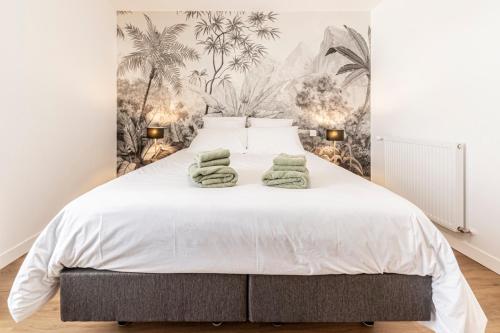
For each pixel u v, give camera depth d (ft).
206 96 13.02
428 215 8.84
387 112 11.71
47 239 4.44
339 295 4.33
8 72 7.14
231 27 12.91
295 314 4.36
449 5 8.17
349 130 13.14
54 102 8.86
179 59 12.94
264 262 4.26
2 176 7.02
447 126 8.33
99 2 11.45
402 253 4.26
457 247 8.04
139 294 4.33
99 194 4.81
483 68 7.08
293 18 12.93
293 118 13.10
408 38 10.18
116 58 12.91
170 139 13.09
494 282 6.37
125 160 13.10
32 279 4.29
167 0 11.93
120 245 4.28
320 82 13.04
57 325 4.98
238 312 4.41
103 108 11.87
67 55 9.46
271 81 13.02
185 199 4.58
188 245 4.28
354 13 12.92
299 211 4.34
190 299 4.36
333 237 4.25
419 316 4.33
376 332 4.90
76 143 10.03
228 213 4.33
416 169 9.44
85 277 4.29
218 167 5.39
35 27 8.02
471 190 7.50
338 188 5.33
